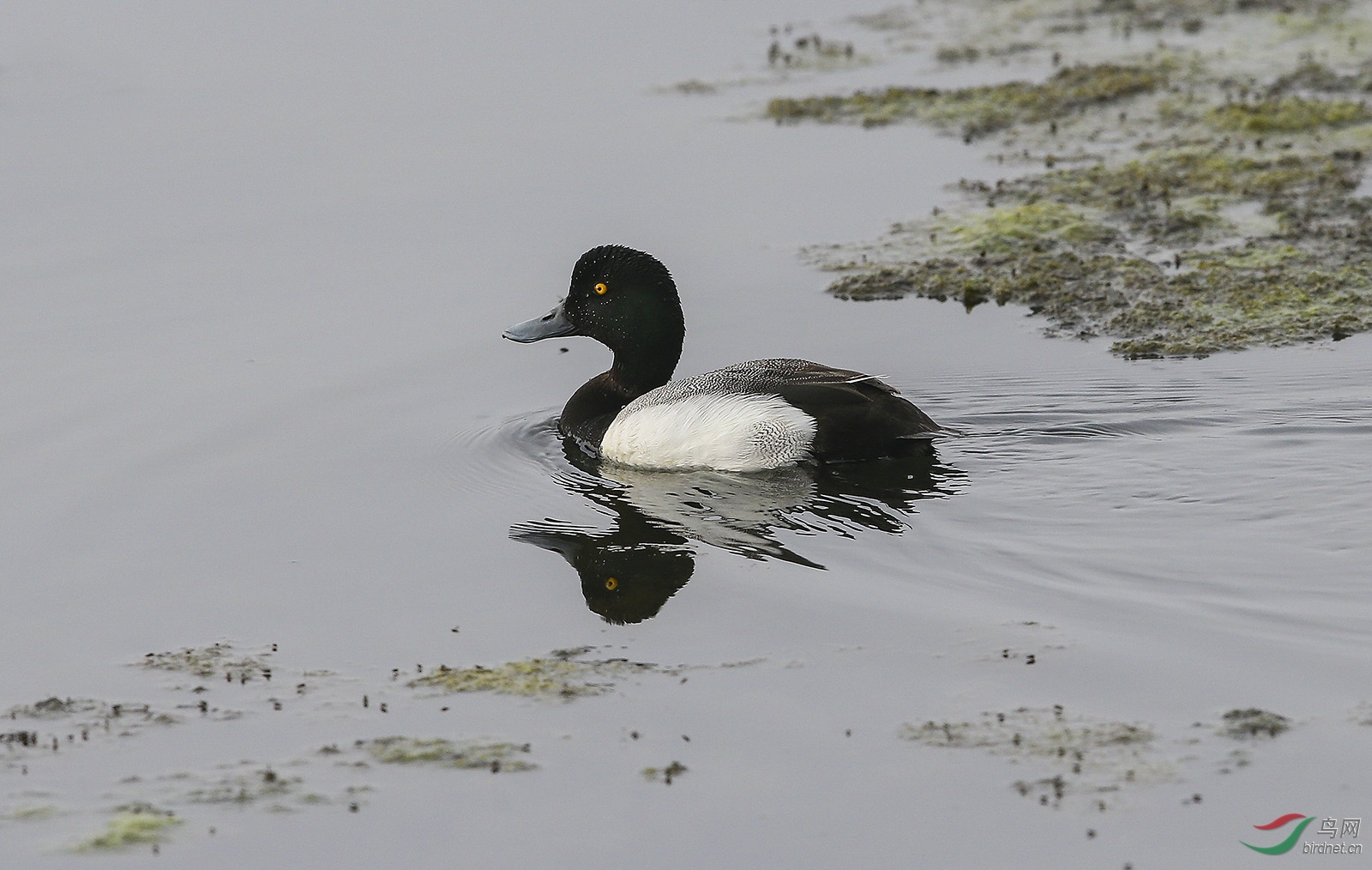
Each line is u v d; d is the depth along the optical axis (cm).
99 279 1703
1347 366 1409
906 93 2336
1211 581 1017
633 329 1391
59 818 815
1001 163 2055
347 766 855
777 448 1251
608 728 884
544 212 1888
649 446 1291
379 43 2583
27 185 1972
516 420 1411
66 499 1226
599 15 2742
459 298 1662
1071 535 1095
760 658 954
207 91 2345
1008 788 816
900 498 1178
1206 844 769
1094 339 1529
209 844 791
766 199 1941
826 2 2895
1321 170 1934
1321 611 973
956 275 1695
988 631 970
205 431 1365
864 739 863
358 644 994
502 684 934
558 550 1130
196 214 1883
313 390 1455
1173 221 1803
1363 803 793
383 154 2084
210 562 1119
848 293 1669
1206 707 877
